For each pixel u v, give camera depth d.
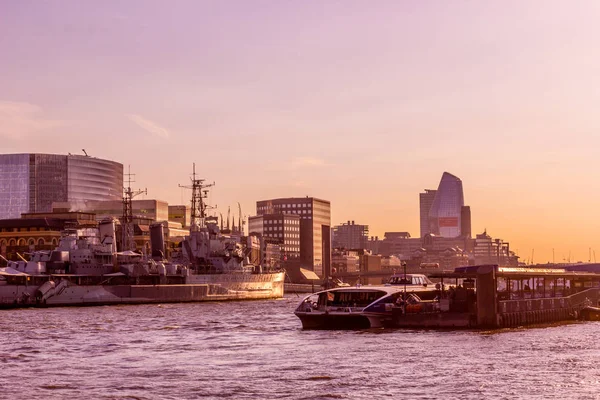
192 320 176.38
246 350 115.06
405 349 112.31
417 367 96.44
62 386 86.00
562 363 98.62
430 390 82.62
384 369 95.31
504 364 98.06
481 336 127.50
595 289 173.50
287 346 119.06
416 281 162.38
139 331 146.88
